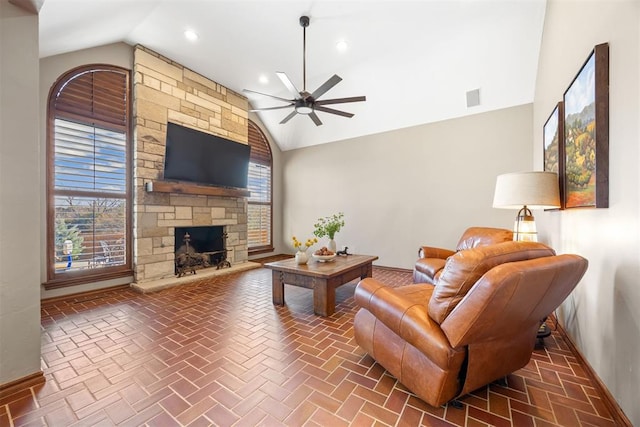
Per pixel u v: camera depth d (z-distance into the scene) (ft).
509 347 5.00
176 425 4.41
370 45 11.78
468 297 4.08
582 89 6.09
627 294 4.45
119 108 11.93
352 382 5.53
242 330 7.91
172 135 12.46
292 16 10.12
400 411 4.74
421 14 9.98
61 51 10.16
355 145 17.61
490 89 12.63
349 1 9.39
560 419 4.58
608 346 5.06
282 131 19.85
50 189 10.21
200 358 6.39
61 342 7.13
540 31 10.27
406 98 14.40
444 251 11.53
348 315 9.13
